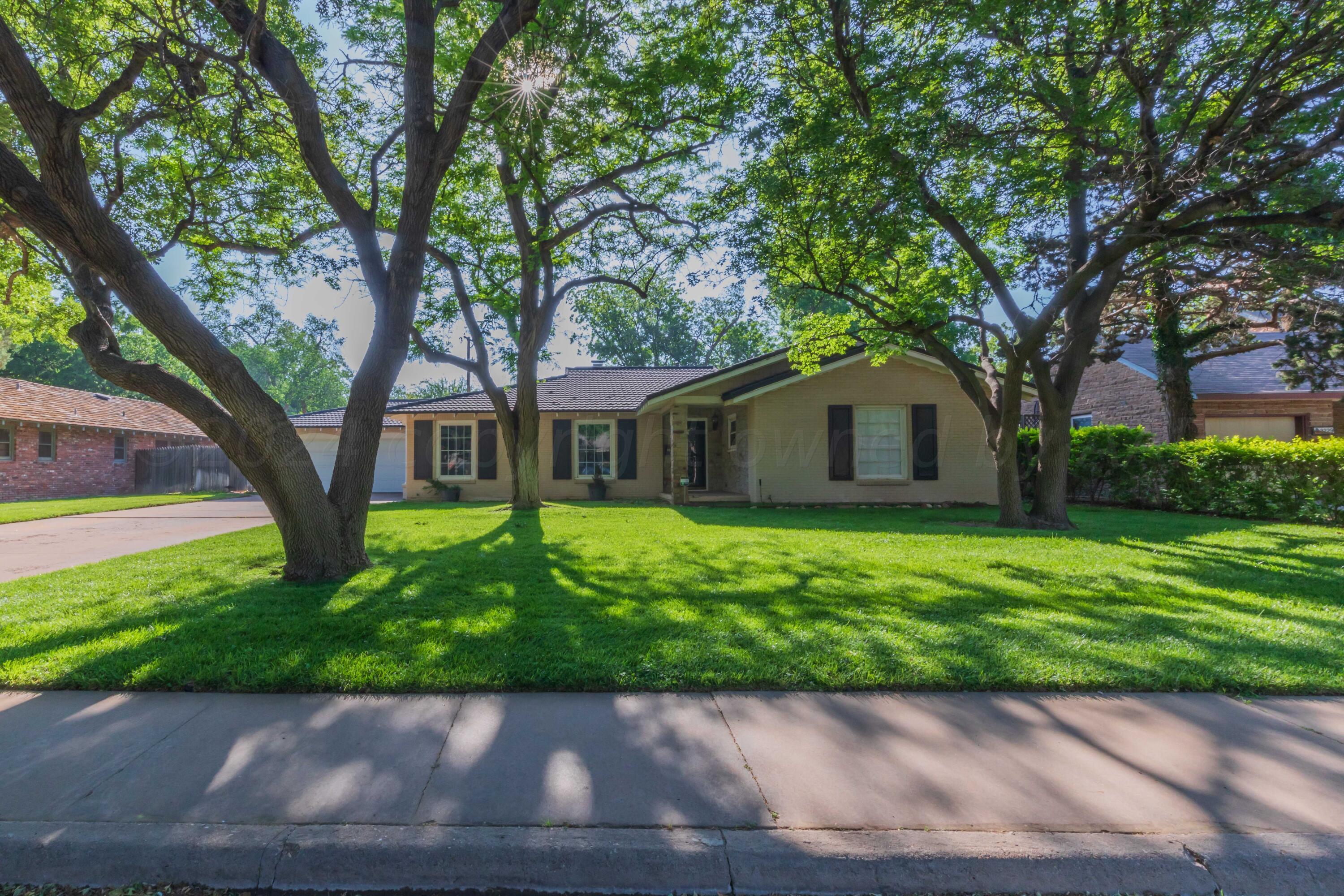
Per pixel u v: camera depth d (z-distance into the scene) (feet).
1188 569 21.81
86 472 71.67
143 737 9.88
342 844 7.27
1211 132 23.76
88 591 18.86
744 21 28.63
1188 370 48.39
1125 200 29.78
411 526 35.35
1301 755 9.41
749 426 48.88
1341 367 39.24
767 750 9.52
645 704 11.20
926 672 12.25
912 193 26.86
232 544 29.12
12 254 32.01
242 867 7.22
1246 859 7.18
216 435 18.80
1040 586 19.33
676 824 7.66
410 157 21.91
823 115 26.89
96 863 7.28
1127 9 23.77
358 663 12.65
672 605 17.13
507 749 9.53
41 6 21.94
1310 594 18.39
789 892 7.10
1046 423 34.78
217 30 24.62
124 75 18.21
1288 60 21.72
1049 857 7.17
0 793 8.30
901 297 34.68
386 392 22.47
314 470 20.47
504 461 57.31
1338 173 23.56
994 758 9.30
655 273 43.32
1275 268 26.94
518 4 21.45
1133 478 46.11
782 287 36.83
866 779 8.70
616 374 68.69
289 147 30.76
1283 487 36.45
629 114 32.19
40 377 109.50
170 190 29.89
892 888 7.07
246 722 10.47
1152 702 11.30
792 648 13.53
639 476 57.31
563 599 17.80
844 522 36.83
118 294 16.81
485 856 7.22
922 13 25.45
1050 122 28.12
